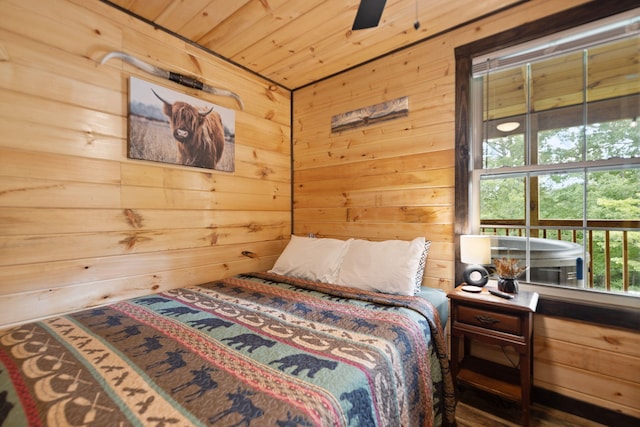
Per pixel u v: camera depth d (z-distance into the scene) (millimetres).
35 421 720
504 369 1790
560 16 1650
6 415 751
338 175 2633
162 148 1955
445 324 1867
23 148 1455
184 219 2109
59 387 850
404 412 1118
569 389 1657
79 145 1627
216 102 2307
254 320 1405
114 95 1755
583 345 1625
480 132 1985
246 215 2539
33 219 1489
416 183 2193
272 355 1062
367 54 2334
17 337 1198
